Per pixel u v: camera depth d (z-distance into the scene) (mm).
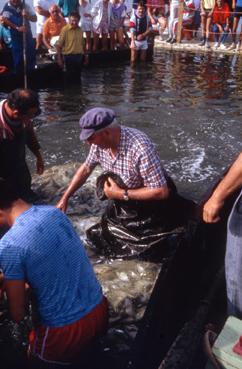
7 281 2260
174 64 13578
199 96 9742
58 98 9164
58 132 7000
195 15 17016
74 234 2439
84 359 2607
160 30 17438
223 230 3215
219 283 2922
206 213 2244
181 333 2482
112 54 13430
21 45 9234
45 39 10938
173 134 7152
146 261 3588
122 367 2660
